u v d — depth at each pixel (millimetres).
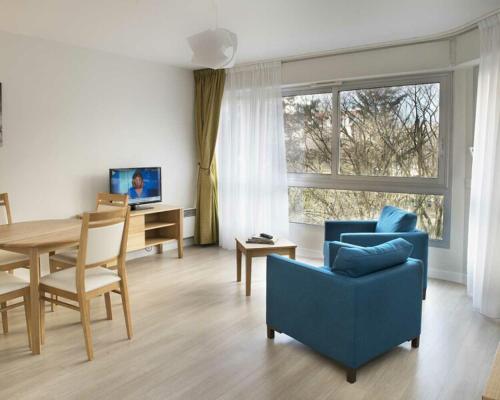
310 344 2762
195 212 5965
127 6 3311
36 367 2699
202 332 3215
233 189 5684
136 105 5160
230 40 2867
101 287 2912
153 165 5418
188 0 3174
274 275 2996
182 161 5805
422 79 4504
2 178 4020
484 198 3605
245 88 5484
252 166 5504
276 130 5312
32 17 3570
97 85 4734
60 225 3551
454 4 3277
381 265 2641
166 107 5523
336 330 2561
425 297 3943
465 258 4363
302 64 5113
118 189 4816
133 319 3449
